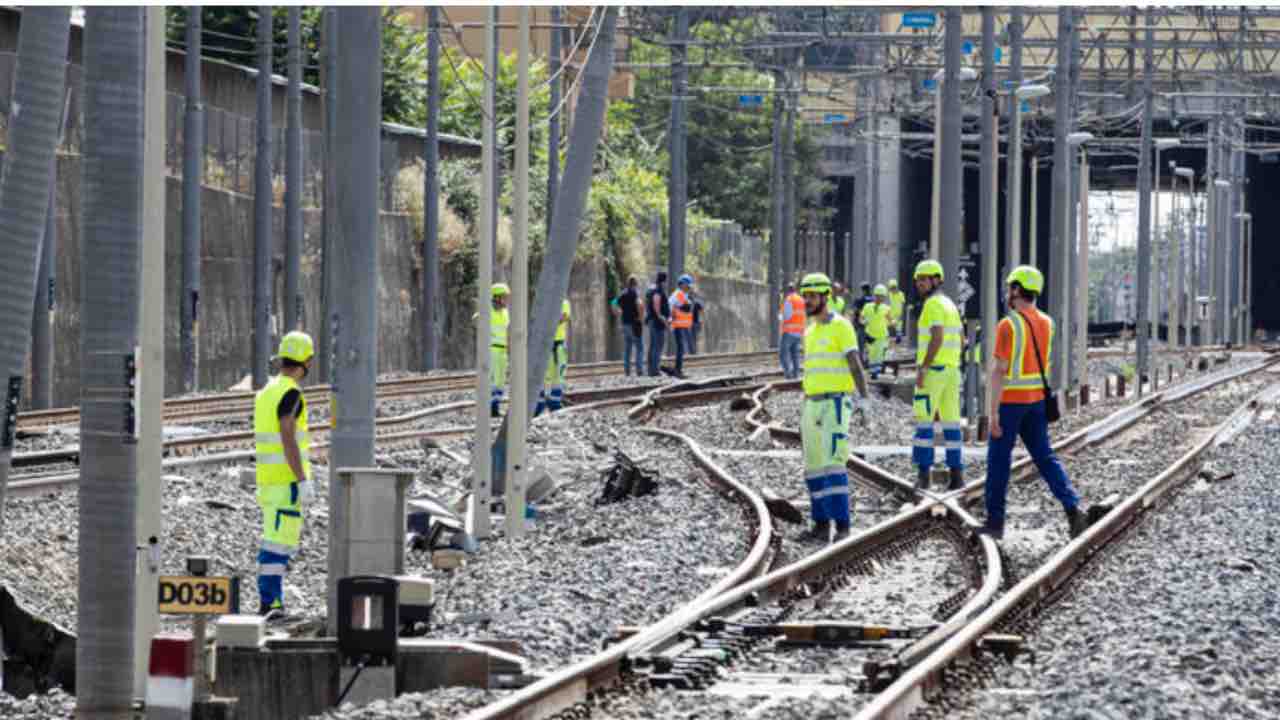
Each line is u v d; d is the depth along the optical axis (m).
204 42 176.62
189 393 117.31
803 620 39.88
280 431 43.09
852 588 46.25
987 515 54.12
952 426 67.81
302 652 34.09
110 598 31.41
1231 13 177.00
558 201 67.81
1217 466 83.81
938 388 67.75
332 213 43.34
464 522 58.81
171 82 129.25
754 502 61.34
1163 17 174.50
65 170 112.00
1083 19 181.25
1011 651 35.38
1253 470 82.06
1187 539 55.41
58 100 37.75
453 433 90.69
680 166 176.38
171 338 125.75
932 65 177.38
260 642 34.16
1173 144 171.75
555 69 161.38
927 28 159.50
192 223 117.00
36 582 50.09
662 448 90.19
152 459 34.22
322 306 138.25
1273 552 52.59
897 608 42.38
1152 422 119.12
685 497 66.38
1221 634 37.25
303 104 150.00
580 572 48.06
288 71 128.38
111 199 30.94
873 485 73.31
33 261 37.72
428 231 154.00
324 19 124.12
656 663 33.78
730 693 32.25
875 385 131.25
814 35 167.62
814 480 55.59
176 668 31.33
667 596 45.03
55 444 79.81
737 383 141.50
